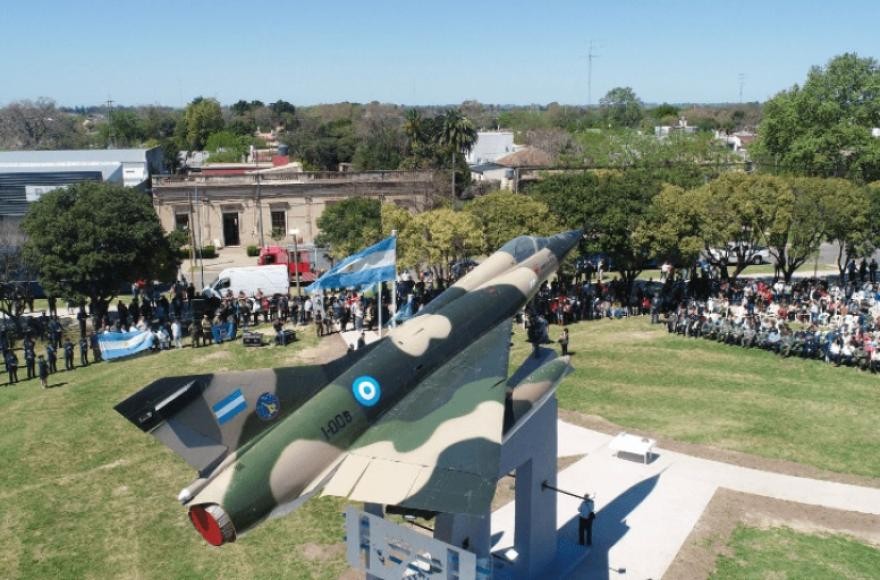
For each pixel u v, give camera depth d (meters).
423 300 41.34
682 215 40.19
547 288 43.16
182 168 123.62
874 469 22.64
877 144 64.69
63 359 35.81
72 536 19.50
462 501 11.04
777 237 42.19
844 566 17.72
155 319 39.94
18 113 161.75
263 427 14.16
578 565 17.89
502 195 41.81
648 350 34.78
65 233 38.69
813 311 37.56
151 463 23.92
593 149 86.00
